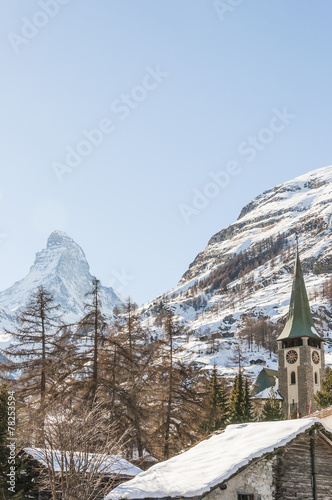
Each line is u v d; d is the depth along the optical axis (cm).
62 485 3881
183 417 6788
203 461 3070
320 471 3086
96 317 6712
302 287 14125
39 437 4500
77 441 4253
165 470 3091
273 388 14088
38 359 6412
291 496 2992
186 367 7150
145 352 7106
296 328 13712
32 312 6662
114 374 6556
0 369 6362
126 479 4388
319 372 13688
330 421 3822
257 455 2905
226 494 2953
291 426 3117
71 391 6128
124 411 6288
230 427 3488
